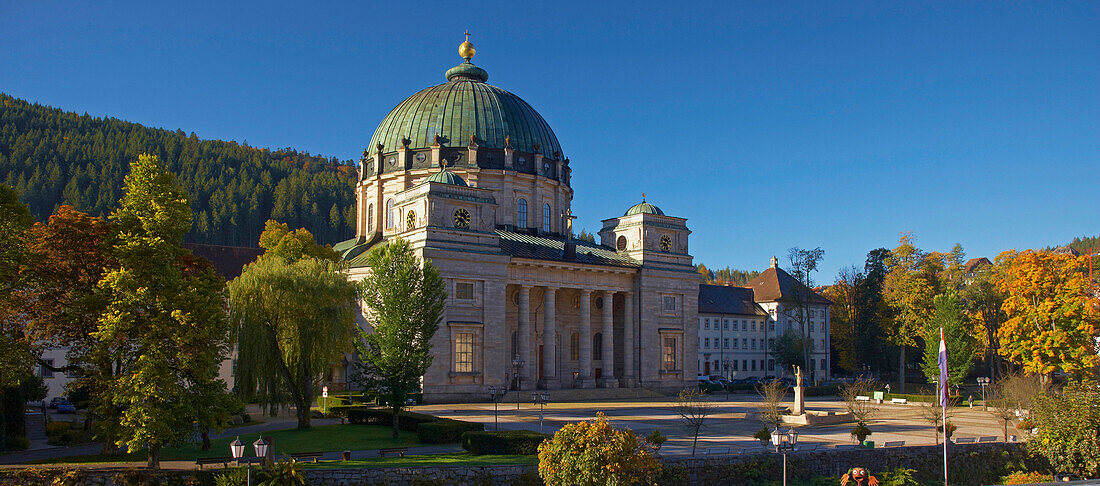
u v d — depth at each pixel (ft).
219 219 654.12
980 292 371.56
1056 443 172.55
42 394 204.74
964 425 226.58
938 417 196.85
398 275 190.19
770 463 152.56
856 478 147.23
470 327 280.31
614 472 118.83
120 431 139.23
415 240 281.33
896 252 384.47
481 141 339.77
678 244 346.13
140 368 139.03
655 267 333.83
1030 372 280.51
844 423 226.99
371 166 353.51
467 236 285.64
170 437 139.33
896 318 383.86
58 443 179.52
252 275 201.98
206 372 145.69
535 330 318.65
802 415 221.66
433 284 196.13
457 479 133.49
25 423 184.44
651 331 330.54
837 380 450.71
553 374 306.96
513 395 285.23
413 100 357.82
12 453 162.30
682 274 342.64
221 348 155.22
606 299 324.19
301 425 202.69
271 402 202.28
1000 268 372.79
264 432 195.21
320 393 277.64
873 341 416.05
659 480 140.26
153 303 143.64
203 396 147.64
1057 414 175.32
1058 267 286.66
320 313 206.18
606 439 121.70
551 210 356.79
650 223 336.08
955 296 342.64
